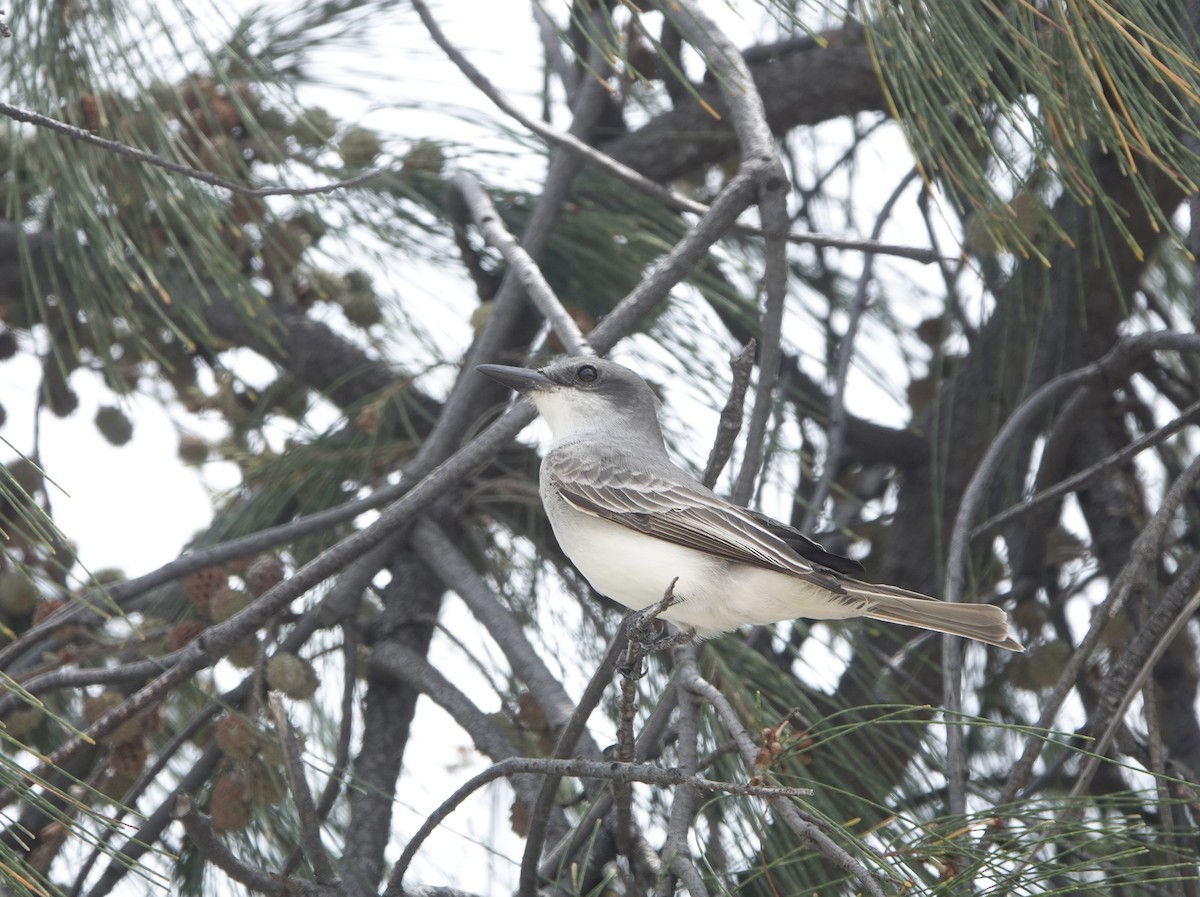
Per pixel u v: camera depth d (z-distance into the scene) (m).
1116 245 10.70
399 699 9.79
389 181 10.95
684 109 12.09
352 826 8.79
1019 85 7.39
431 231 11.26
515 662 9.05
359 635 9.71
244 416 11.91
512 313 10.03
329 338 11.65
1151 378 11.77
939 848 5.84
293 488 10.41
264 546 9.03
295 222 11.16
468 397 9.88
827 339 12.20
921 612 7.79
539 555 10.53
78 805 6.02
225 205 9.54
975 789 8.65
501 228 9.84
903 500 11.76
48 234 10.90
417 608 10.13
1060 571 11.35
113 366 9.34
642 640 6.77
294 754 6.97
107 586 8.74
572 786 9.88
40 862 8.09
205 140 9.06
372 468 10.75
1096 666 10.12
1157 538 7.73
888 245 9.39
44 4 8.52
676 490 8.45
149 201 9.95
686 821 6.92
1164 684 10.17
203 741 9.57
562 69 12.74
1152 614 7.65
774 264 8.84
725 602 8.09
